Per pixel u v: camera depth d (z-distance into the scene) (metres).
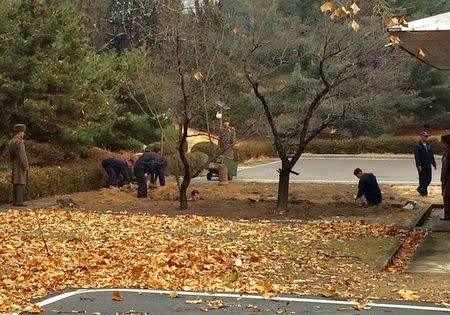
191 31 24.62
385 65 24.52
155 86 28.28
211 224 16.78
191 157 32.41
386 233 15.87
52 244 13.51
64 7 29.11
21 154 20.64
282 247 13.80
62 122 27.42
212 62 22.05
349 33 20.27
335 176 33.41
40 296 9.49
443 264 13.01
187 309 8.70
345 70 20.53
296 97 34.41
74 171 25.11
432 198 23.25
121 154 32.28
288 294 9.73
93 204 21.50
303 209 20.14
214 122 33.03
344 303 9.13
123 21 42.72
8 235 14.48
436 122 58.94
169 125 35.66
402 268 12.59
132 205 21.25
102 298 9.38
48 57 27.08
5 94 25.72
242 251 13.12
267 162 44.12
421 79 57.00
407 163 43.34
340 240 14.87
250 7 23.88
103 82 30.97
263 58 25.98
